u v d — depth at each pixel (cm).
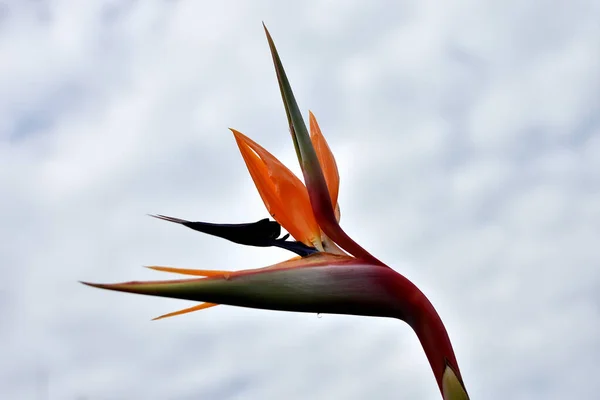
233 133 96
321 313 91
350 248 93
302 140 94
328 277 91
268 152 96
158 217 94
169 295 88
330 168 97
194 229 94
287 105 94
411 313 91
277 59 94
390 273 92
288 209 95
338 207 97
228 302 90
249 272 90
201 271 92
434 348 91
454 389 90
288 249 95
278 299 90
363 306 91
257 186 96
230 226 94
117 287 87
